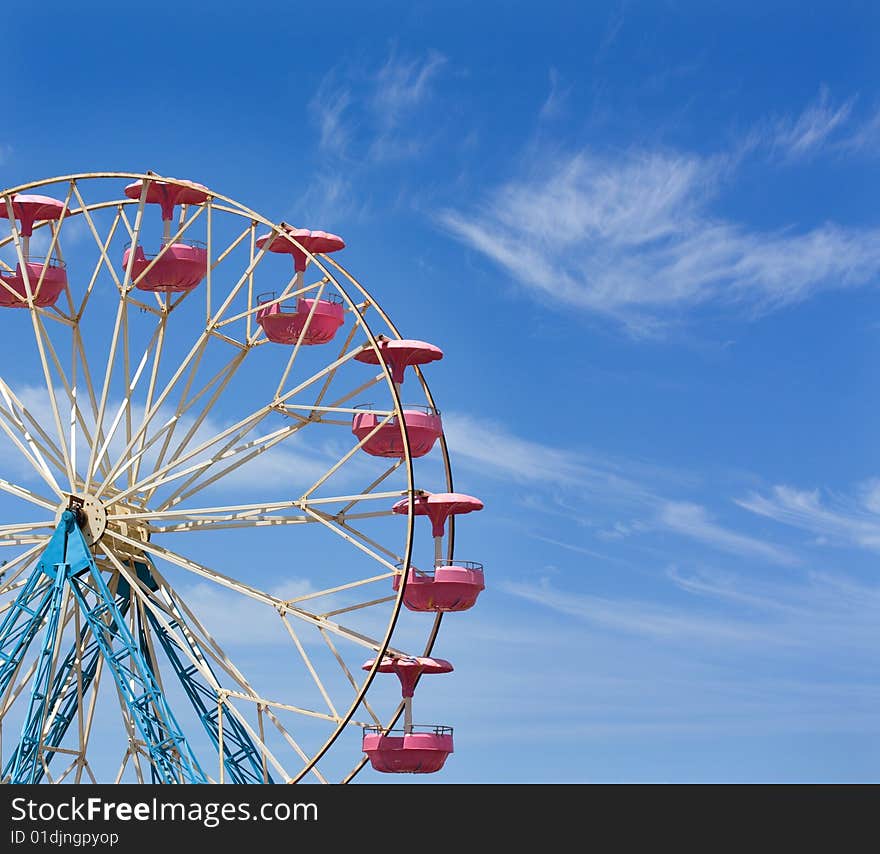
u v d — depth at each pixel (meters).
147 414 51.88
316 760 45.78
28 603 50.41
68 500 51.34
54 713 51.91
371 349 50.81
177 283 52.06
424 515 51.84
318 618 50.75
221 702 49.59
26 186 50.88
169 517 51.06
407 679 50.75
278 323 52.22
